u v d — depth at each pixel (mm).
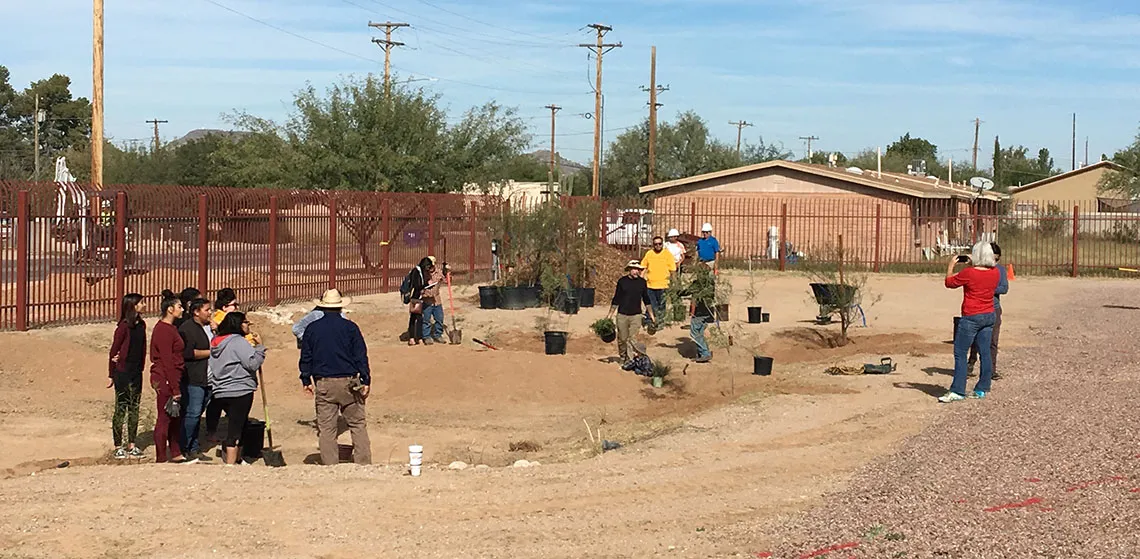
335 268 23375
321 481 9266
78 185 17781
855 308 21625
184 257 19203
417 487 9055
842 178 38469
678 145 79750
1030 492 8055
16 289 16641
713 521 7887
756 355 16453
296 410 14008
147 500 8562
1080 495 7848
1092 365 15141
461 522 7977
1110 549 6535
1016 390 13125
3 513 8156
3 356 15078
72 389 14594
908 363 16266
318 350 10781
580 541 7434
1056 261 35375
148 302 18547
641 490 8945
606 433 12555
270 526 7855
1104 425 10219
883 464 9516
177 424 10953
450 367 15469
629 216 33406
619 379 15445
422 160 40625
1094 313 22719
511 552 7188
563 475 9547
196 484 9109
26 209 16703
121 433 11023
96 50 25812
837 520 7656
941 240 42469
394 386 15047
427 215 26484
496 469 9875
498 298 23016
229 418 10758
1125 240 38531
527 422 13516
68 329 17047
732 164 79500
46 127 91000
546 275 21484
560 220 24516
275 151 41094
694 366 16578
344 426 13156
